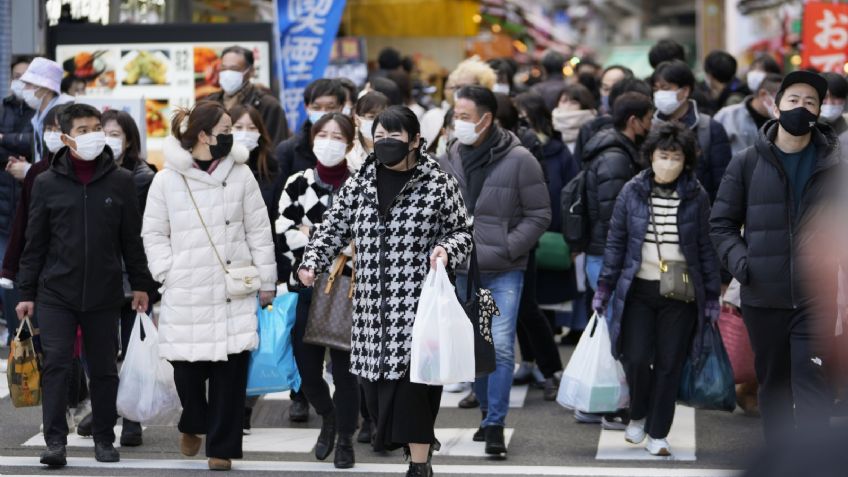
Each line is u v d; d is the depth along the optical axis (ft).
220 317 52.06
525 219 58.08
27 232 53.93
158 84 96.63
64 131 52.85
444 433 62.59
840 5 111.55
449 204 47.16
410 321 46.70
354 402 55.01
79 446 59.11
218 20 138.21
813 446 13.84
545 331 69.46
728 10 299.17
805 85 49.88
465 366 45.62
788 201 50.60
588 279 68.13
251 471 54.49
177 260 51.96
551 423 64.90
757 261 51.01
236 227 52.65
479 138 58.44
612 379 57.11
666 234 55.47
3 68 95.50
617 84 73.26
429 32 157.48
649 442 57.41
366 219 47.32
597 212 66.18
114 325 55.21
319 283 53.78
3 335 84.02
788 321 51.03
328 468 55.21
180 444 59.93
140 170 61.93
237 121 59.93
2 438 61.11
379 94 57.88
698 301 55.57
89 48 96.73
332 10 102.27
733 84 107.86
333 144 54.80
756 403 65.51
